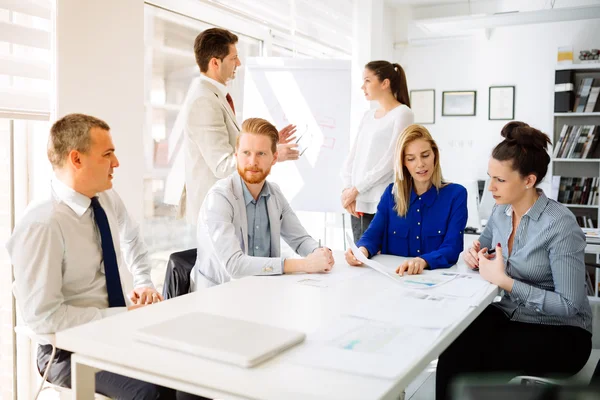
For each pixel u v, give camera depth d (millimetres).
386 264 2166
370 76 3217
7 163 2604
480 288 1748
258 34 4570
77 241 1766
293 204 4059
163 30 3684
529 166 1875
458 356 1917
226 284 1779
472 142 6734
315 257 1985
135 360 1128
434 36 5668
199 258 2133
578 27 6125
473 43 6621
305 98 4000
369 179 3139
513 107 6484
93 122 1778
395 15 6949
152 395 1599
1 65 2254
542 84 6340
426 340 1214
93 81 2547
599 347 3145
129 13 2709
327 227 6090
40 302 1648
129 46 2723
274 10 4633
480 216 5027
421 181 2314
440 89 6828
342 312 1442
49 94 2449
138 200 2840
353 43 5477
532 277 1930
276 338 1163
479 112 6668
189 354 1106
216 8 4016
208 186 2867
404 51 6969
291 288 1721
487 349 1915
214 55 2879
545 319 1921
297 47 5254
